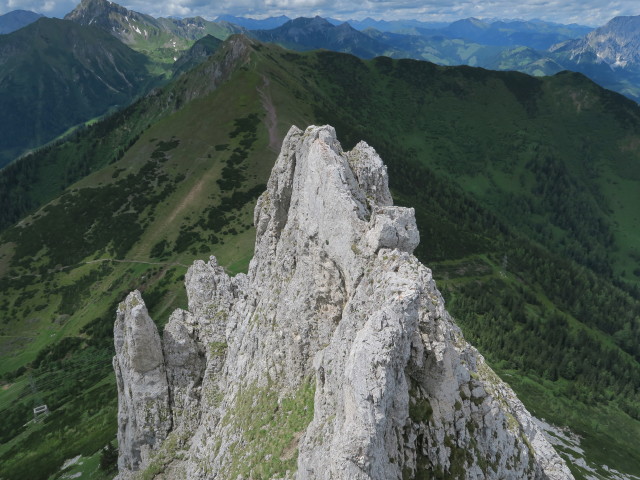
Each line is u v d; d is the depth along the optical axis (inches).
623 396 6432.1
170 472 2313.0
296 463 1537.9
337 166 1732.3
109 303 7086.6
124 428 2684.5
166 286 6919.3
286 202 2235.5
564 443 4815.5
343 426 1165.7
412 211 1574.8
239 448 1777.8
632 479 4266.7
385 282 1342.3
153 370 2488.9
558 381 6510.8
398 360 1159.0
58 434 4630.9
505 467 1385.3
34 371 6269.7
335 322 1771.7
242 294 2615.7
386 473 1126.4
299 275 1881.2
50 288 7672.2
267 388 1888.5
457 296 7751.0
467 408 1344.7
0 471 4338.1
